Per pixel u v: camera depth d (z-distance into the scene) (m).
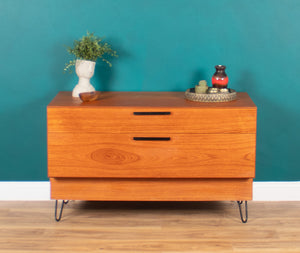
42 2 3.07
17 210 3.14
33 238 2.76
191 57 3.15
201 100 2.87
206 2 3.07
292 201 3.31
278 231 2.86
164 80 3.19
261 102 3.21
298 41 3.12
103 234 2.81
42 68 3.16
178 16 3.09
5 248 2.64
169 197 2.89
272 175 3.30
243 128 2.77
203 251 2.63
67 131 2.78
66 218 3.02
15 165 3.28
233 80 3.18
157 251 2.63
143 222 2.97
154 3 3.07
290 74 3.17
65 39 3.12
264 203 3.27
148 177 2.84
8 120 3.22
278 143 3.27
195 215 3.07
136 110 2.74
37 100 3.20
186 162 2.81
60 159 2.80
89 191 2.89
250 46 3.13
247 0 3.07
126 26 3.10
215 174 2.82
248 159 2.80
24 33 3.11
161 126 2.77
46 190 3.29
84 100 2.86
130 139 2.79
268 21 3.09
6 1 3.06
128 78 3.19
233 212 3.12
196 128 2.77
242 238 2.77
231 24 3.10
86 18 3.09
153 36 3.12
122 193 2.89
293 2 3.07
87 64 2.96
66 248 2.65
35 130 3.24
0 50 3.12
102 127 2.77
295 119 3.23
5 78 3.17
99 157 2.81
